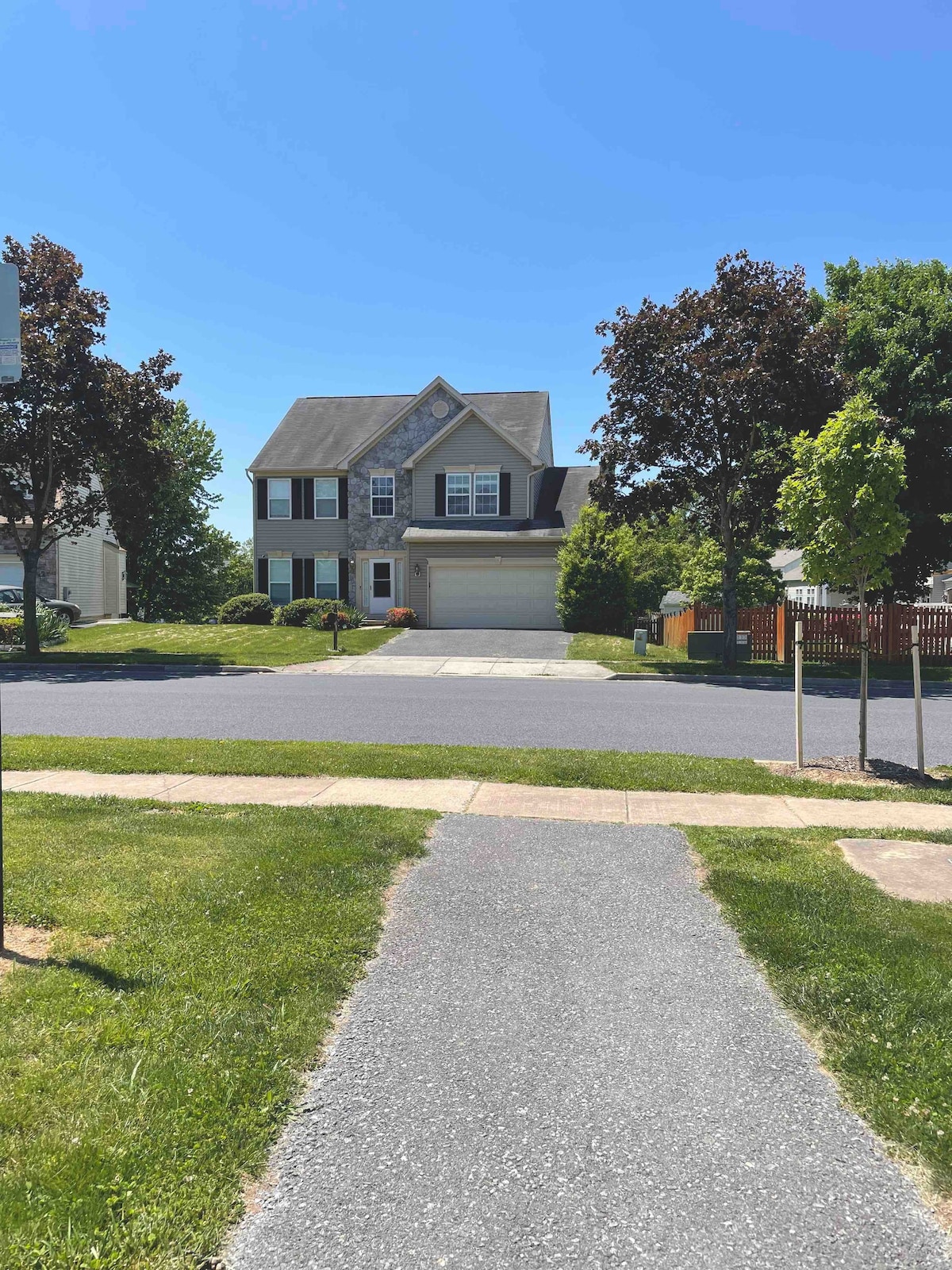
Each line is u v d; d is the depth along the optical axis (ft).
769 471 64.23
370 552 100.27
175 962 12.71
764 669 62.13
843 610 69.51
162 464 72.38
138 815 21.15
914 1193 8.27
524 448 96.48
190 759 27.86
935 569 84.17
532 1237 7.62
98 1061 9.98
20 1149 8.42
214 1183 8.14
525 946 13.96
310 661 65.98
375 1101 9.67
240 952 13.12
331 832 19.62
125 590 127.34
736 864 17.89
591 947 13.97
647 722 38.11
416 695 46.96
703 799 23.81
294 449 104.99
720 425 62.28
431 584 95.81
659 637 93.97
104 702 43.70
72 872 16.61
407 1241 7.58
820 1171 8.57
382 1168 8.54
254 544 102.63
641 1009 11.93
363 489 100.53
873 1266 7.37
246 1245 7.50
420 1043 10.96
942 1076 10.04
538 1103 9.68
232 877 16.42
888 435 71.56
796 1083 10.14
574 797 23.93
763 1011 11.91
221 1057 10.17
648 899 16.15
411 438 99.96
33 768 27.02
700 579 121.19
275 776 26.27
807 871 17.31
